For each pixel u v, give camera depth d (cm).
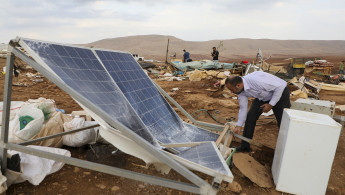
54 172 305
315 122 275
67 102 706
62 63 233
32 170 272
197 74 1358
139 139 201
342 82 1603
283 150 294
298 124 279
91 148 334
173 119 358
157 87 385
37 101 440
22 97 731
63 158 228
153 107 334
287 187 302
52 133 351
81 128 342
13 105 427
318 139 277
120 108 260
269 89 354
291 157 291
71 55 253
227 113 708
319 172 287
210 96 951
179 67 1759
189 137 335
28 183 279
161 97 374
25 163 276
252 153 399
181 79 1434
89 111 228
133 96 307
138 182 304
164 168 254
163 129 314
